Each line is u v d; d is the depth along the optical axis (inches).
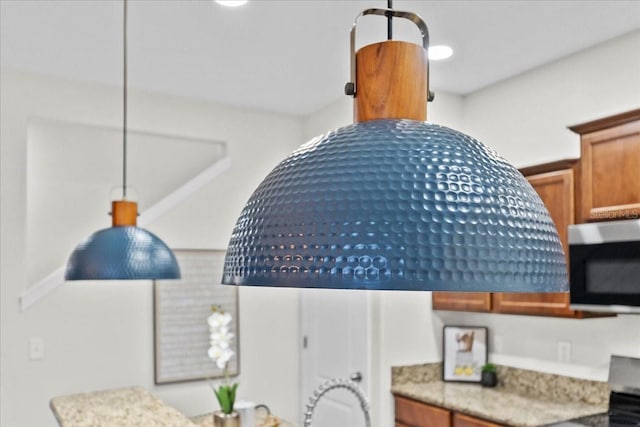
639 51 109.0
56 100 135.1
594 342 118.0
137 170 152.7
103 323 138.4
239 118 160.7
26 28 106.7
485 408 117.4
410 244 20.7
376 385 139.9
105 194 147.9
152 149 154.9
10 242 128.4
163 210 147.6
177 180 157.6
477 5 97.6
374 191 21.7
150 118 146.9
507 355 139.3
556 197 113.3
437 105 146.3
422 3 96.7
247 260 23.9
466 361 144.5
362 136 24.3
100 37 111.4
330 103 157.2
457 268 20.9
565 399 123.3
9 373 127.2
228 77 135.3
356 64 27.2
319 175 22.9
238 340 155.6
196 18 103.0
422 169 22.3
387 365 140.0
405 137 23.9
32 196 139.6
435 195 21.6
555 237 24.5
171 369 145.3
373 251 20.6
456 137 24.9
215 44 115.2
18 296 128.8
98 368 137.0
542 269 23.1
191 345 148.4
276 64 126.8
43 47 116.5
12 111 129.9
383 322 140.3
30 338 129.7
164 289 145.8
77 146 145.3
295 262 21.8
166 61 124.8
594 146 103.6
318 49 118.0
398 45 26.5
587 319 118.9
